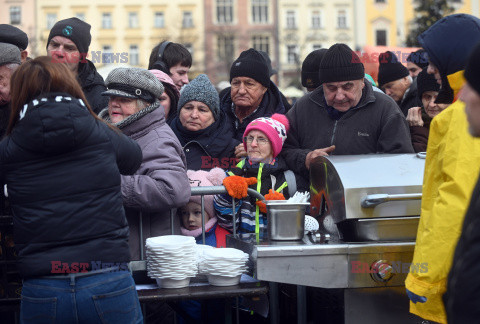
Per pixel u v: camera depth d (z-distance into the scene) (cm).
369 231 320
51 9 5884
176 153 345
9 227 339
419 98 453
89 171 262
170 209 341
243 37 5769
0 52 391
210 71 5631
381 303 320
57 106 255
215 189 362
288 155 401
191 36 5603
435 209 264
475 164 259
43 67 263
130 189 325
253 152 387
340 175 323
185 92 431
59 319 260
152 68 521
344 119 404
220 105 471
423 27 2130
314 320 355
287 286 388
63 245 258
